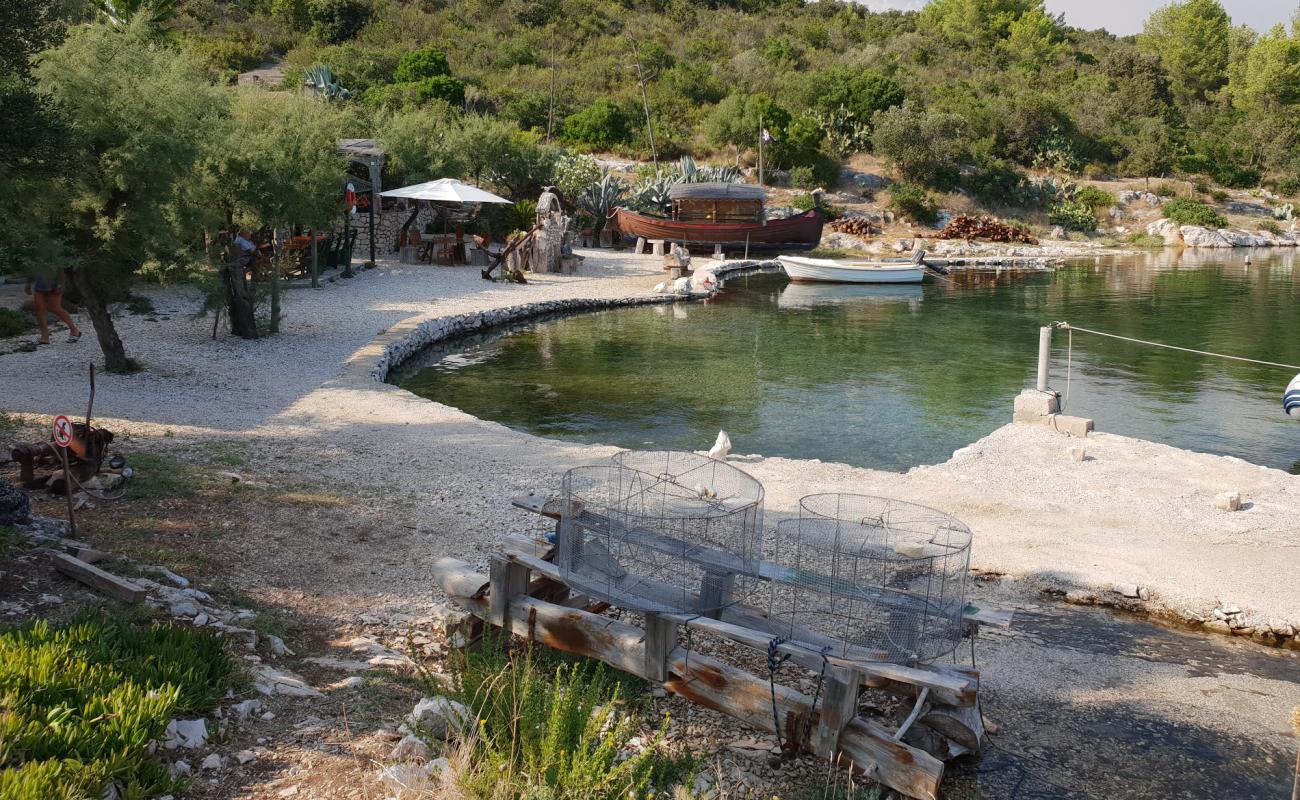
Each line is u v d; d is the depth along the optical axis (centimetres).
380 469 1084
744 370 1988
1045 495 1072
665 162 5625
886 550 533
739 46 7844
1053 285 3734
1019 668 689
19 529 713
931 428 1541
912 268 3684
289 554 789
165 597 619
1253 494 1084
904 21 9981
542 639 620
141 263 1496
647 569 557
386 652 621
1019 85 7825
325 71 4981
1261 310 3025
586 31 7719
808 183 5447
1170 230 5788
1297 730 582
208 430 1214
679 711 599
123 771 402
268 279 2017
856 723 526
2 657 453
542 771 433
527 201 4012
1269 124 7381
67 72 1286
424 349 2109
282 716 499
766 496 1035
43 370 1493
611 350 2188
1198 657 721
